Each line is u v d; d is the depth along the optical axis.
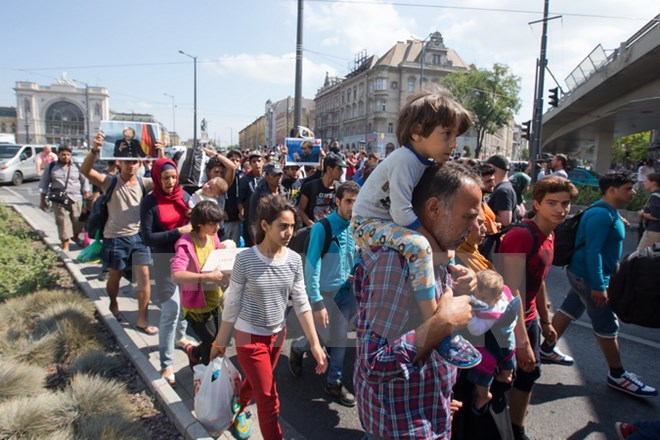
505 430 2.42
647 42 11.98
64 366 3.68
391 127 65.25
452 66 66.12
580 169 19.22
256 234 2.56
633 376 3.57
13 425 2.69
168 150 16.98
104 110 99.88
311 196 5.28
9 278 5.49
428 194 1.51
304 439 2.98
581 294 3.58
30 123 95.94
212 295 3.26
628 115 20.00
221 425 2.71
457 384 2.41
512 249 2.55
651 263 2.56
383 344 1.50
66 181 7.43
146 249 4.45
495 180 4.67
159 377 3.35
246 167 8.80
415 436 1.50
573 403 3.43
